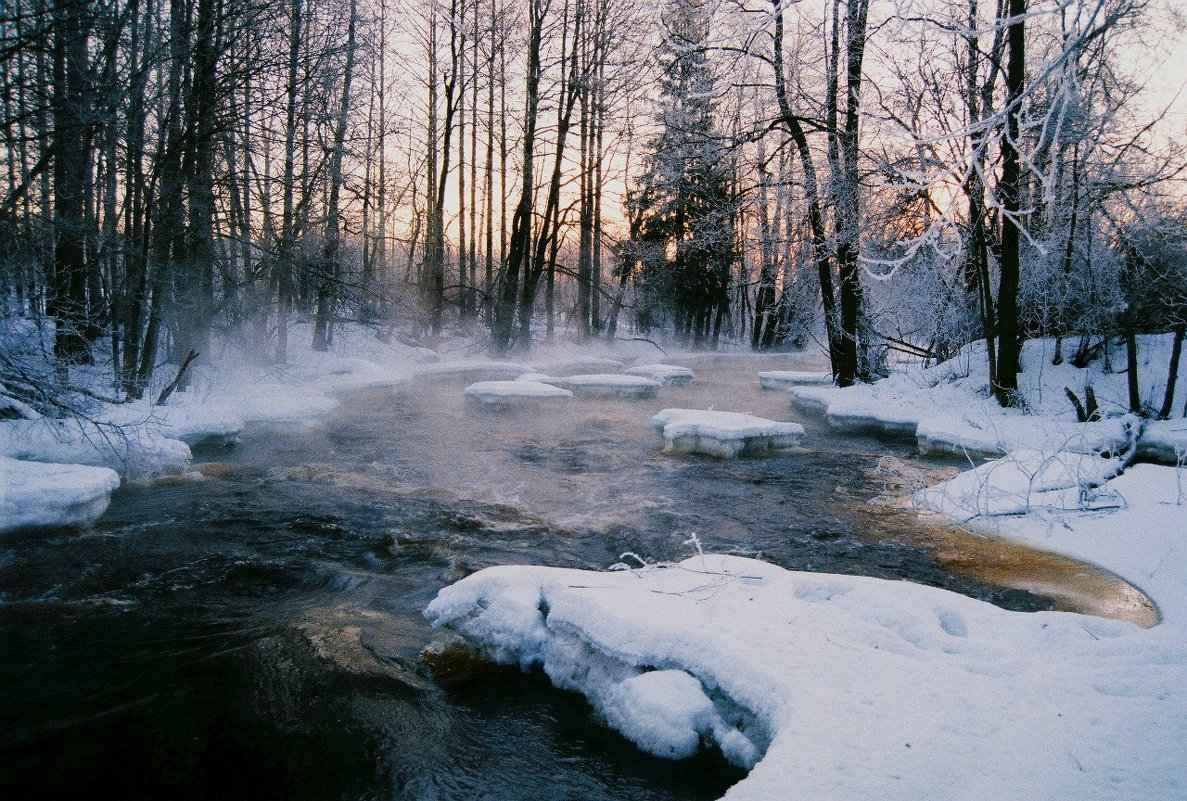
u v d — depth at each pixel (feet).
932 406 48.11
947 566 23.22
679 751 12.94
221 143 47.85
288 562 23.66
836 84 54.19
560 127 89.51
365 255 85.56
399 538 26.22
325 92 54.80
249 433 42.98
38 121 35.96
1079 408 40.37
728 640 14.11
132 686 16.14
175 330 49.06
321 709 15.28
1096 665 13.25
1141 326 47.19
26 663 17.03
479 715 14.93
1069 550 24.27
